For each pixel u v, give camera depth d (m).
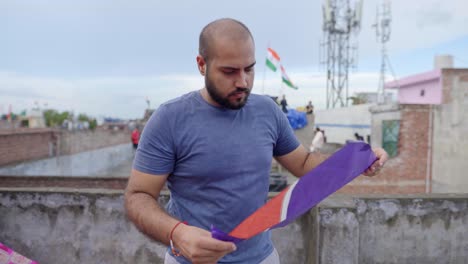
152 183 1.45
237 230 1.17
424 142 11.78
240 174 1.46
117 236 3.01
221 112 1.48
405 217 3.00
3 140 9.09
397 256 3.01
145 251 3.00
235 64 1.29
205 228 1.46
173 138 1.44
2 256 2.55
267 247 1.61
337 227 2.68
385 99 19.80
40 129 11.20
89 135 15.78
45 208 3.03
